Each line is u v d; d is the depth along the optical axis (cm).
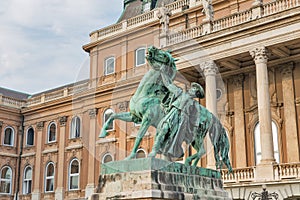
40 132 4356
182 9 3366
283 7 2438
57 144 4166
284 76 2753
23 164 4416
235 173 2391
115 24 2967
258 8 2516
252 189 2297
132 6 4225
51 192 4059
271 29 2444
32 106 4441
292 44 2486
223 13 3164
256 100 2862
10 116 4459
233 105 2969
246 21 2514
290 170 2234
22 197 4303
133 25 2745
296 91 2694
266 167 2291
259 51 2470
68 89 4228
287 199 2259
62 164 4038
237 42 2559
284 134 2692
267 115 2388
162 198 515
